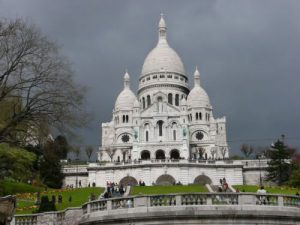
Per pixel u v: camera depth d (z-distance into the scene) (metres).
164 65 197.12
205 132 180.12
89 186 115.56
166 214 33.03
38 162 104.50
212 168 122.06
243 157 166.62
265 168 123.50
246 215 33.16
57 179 111.50
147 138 168.00
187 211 33.00
